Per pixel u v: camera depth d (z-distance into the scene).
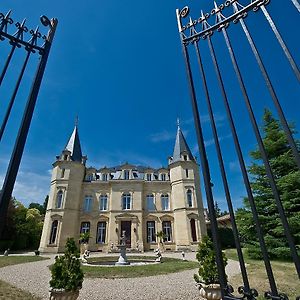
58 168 33.19
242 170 2.44
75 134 37.44
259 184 17.23
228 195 2.50
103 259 20.41
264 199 16.66
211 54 3.01
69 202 31.77
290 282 8.41
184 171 33.91
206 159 2.75
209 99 2.91
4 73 3.11
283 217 2.06
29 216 38.75
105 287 8.76
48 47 3.63
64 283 4.87
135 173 36.28
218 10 3.05
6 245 33.34
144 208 33.56
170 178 35.12
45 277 10.83
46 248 28.69
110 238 30.95
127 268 13.61
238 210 17.48
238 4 2.85
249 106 2.50
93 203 33.38
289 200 15.29
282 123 2.20
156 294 7.68
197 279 5.13
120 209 32.66
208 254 5.20
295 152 2.06
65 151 34.47
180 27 3.47
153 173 36.47
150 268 13.57
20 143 2.94
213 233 2.46
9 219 34.88
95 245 31.00
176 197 33.06
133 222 31.89
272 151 17.59
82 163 34.94
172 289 8.33
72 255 5.29
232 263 14.77
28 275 11.40
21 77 3.25
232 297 2.20
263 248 2.13
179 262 17.09
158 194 34.47
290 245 1.96
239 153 2.50
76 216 31.89
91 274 11.51
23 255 24.69
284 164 16.52
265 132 18.47
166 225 32.75
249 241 16.89
